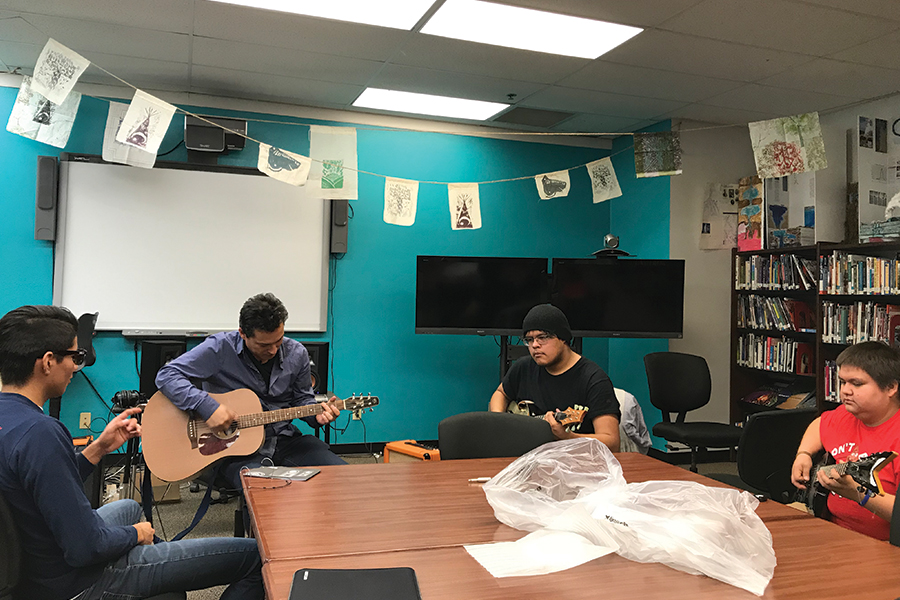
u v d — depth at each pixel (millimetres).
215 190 4676
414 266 5176
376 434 5086
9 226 4297
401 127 5148
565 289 4688
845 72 3988
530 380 2709
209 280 4672
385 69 4090
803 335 4820
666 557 1252
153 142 3236
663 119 5105
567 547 1328
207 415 2656
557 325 2502
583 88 4379
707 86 4297
